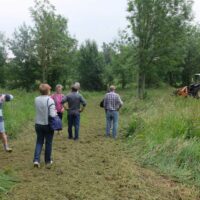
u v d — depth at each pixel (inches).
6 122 495.2
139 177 300.5
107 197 255.6
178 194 269.9
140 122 489.4
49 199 249.0
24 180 287.1
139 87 1291.8
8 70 1724.9
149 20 1242.6
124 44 1370.6
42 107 322.7
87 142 453.7
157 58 1272.1
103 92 2009.1
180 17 1234.0
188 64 1887.3
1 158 361.4
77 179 290.7
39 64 1521.9
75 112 468.1
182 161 342.3
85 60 2133.4
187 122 434.6
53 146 423.2
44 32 1298.0
